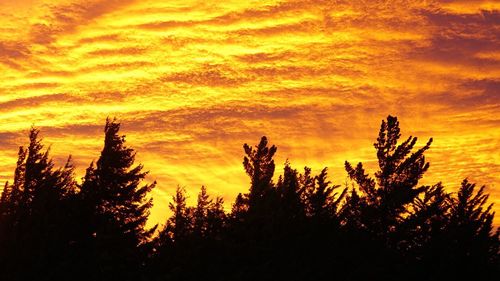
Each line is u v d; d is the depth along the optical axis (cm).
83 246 4219
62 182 4347
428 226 4522
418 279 4341
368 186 4441
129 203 4375
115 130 4447
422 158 4456
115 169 4369
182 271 4028
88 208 4272
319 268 4012
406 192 4353
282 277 3969
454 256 4456
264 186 4384
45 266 4041
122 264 4166
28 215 4200
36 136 4412
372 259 4188
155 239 4384
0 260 4034
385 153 4481
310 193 4353
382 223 4366
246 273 3934
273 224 4066
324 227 4175
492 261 4738
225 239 4078
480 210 4825
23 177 4334
